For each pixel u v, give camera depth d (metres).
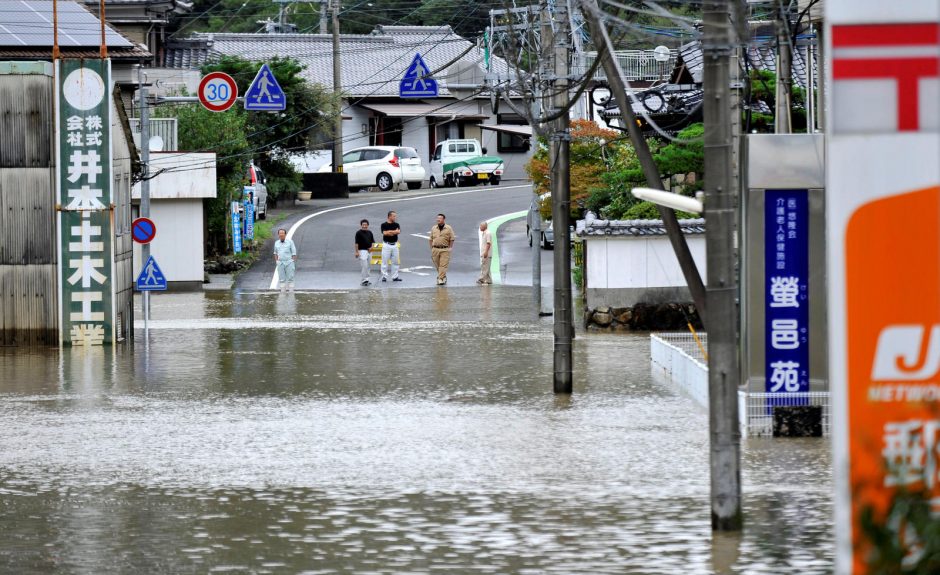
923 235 14.68
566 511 27.64
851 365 14.65
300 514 27.66
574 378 49.94
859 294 14.70
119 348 61.28
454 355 57.12
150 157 91.62
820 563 23.05
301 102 131.25
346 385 48.38
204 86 83.31
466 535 25.62
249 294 88.81
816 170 36.53
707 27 24.98
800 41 55.31
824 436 36.03
